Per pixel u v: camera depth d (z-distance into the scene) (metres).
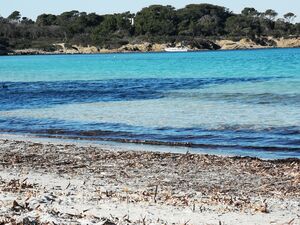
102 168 15.70
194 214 10.16
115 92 45.81
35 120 28.55
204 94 40.41
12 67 106.94
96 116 29.55
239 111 30.00
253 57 124.19
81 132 24.41
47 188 12.32
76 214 9.60
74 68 97.31
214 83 52.38
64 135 23.78
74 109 33.28
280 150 20.03
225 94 39.78
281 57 118.19
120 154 18.28
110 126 25.91
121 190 12.37
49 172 14.93
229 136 22.75
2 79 71.69
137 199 11.25
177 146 20.98
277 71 68.56
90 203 10.70
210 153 19.58
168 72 76.69
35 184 12.77
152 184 13.43
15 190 11.71
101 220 8.98
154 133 23.75
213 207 10.83
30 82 63.94
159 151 19.84
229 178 14.49
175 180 14.09
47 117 29.73
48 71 89.56
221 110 30.61
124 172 15.07
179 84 53.06
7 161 16.84
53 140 22.61
